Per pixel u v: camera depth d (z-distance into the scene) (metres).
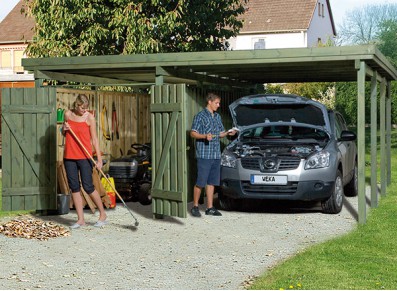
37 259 8.25
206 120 11.27
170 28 20.25
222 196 12.28
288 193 11.56
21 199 11.74
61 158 12.66
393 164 24.41
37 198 11.77
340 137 12.66
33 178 11.77
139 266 7.88
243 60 10.80
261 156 11.76
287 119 13.14
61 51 20.34
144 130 16.14
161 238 9.59
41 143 11.73
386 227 10.45
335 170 11.75
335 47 10.44
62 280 7.22
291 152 11.79
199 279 7.25
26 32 54.75
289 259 8.15
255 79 15.78
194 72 12.78
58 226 10.54
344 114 37.47
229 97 14.96
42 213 11.95
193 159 12.55
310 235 9.84
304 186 11.51
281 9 56.81
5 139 11.72
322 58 10.49
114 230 10.23
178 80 14.94
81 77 13.13
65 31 20.38
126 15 19.88
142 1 20.27
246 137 13.05
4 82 22.98
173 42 21.69
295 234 9.92
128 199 13.76
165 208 10.91
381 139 14.70
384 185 14.76
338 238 9.50
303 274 7.36
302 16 55.69
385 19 53.59
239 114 13.23
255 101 12.84
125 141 15.24
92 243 9.23
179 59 11.04
